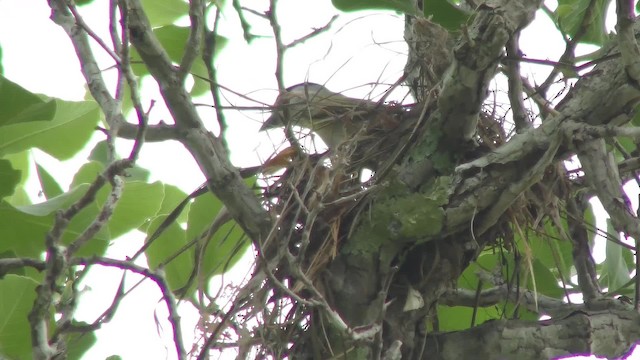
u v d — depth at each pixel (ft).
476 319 19.88
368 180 15.56
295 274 12.89
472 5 16.74
